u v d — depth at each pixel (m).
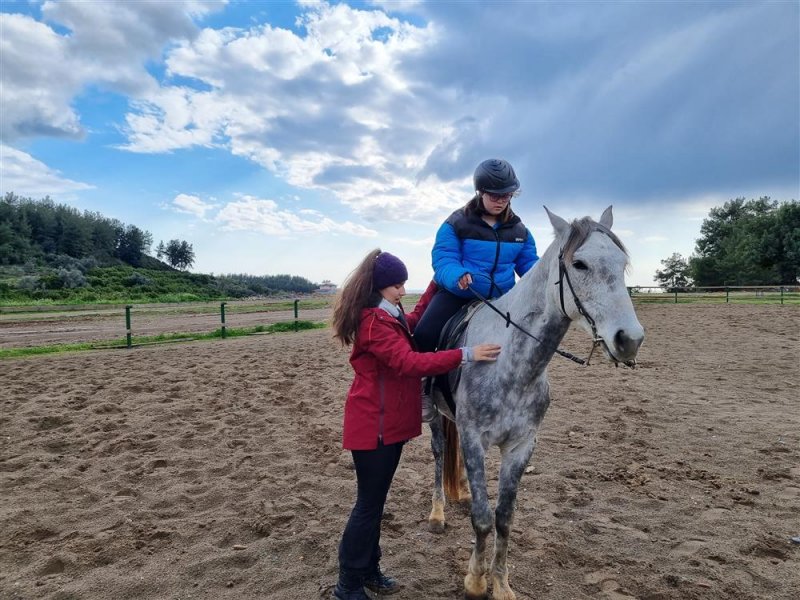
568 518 3.87
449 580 3.05
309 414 6.68
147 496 4.17
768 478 4.58
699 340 13.40
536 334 2.71
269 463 4.93
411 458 5.24
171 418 6.34
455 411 3.10
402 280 2.77
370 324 2.64
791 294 31.08
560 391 8.01
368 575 2.89
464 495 4.07
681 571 3.12
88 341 13.72
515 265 3.48
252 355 11.45
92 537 3.47
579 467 4.85
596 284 2.34
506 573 2.85
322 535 3.48
